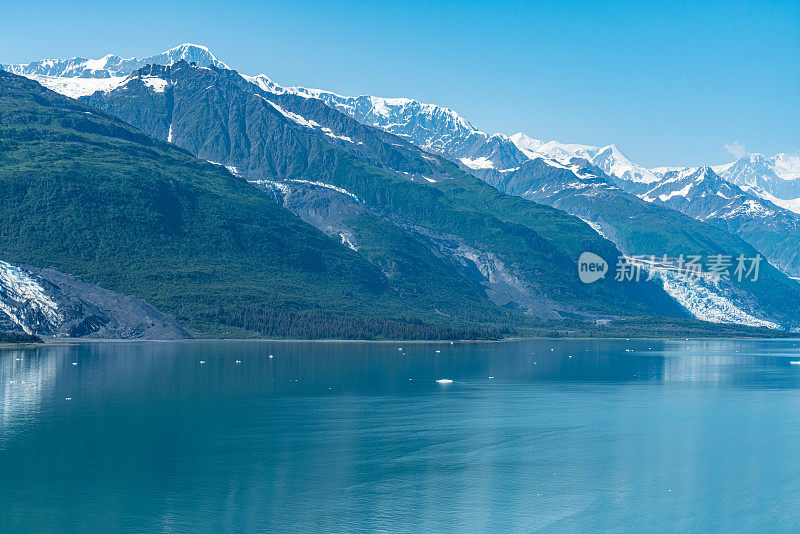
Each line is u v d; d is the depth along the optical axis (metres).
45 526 126.69
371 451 172.38
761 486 150.88
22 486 144.62
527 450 175.12
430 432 191.75
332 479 151.25
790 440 186.88
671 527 130.50
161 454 166.50
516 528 128.75
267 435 185.75
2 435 179.88
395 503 138.75
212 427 193.00
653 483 151.88
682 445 181.50
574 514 135.25
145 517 130.75
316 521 130.00
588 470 159.75
